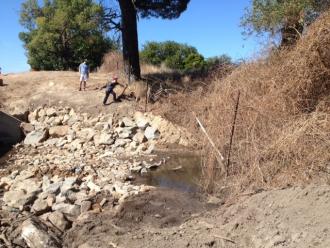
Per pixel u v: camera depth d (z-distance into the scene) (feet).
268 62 45.37
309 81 38.88
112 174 43.50
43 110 68.54
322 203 23.66
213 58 83.71
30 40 132.77
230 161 37.60
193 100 58.08
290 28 49.49
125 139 58.23
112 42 128.16
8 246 27.09
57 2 125.59
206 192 36.27
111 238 27.14
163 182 41.32
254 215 25.93
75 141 58.95
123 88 72.54
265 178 32.60
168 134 57.36
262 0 54.54
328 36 39.24
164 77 84.84
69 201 35.14
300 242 21.68
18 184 40.14
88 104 68.18
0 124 60.90
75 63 126.31
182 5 82.58
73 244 27.58
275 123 37.58
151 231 27.81
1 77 83.46
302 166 31.45
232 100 41.24
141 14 84.02
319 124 34.27
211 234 25.66
